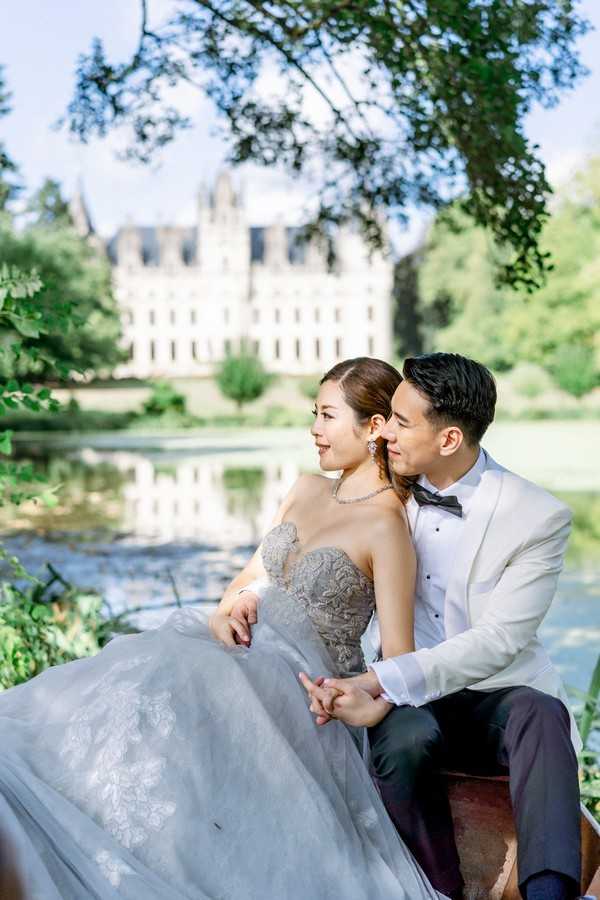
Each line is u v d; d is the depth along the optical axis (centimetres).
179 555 1020
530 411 4628
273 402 6838
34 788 187
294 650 223
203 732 198
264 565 243
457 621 234
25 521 1311
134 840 186
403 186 655
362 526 233
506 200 550
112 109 625
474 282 4862
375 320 9500
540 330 4188
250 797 196
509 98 500
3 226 3372
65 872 179
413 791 210
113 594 791
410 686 213
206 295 9669
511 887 217
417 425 228
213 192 9662
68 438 4200
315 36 559
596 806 332
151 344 9700
